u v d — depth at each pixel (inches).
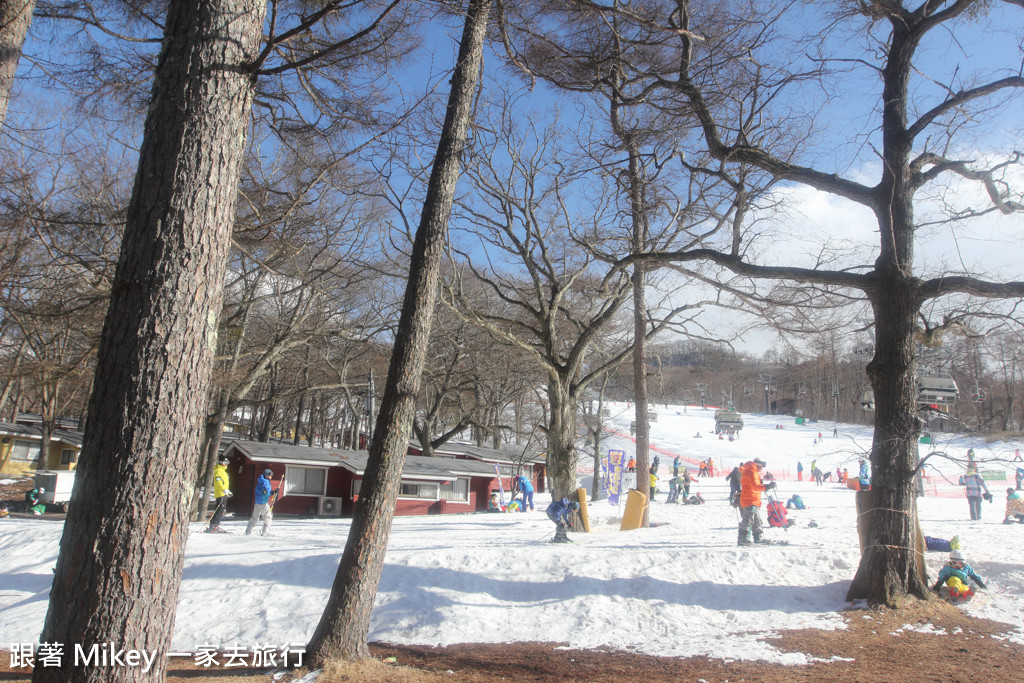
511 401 1717.5
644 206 602.5
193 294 178.1
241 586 439.2
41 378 700.7
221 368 905.5
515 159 704.4
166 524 169.0
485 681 299.3
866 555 392.2
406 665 325.1
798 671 294.2
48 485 1175.0
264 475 639.8
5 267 506.9
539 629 387.2
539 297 721.0
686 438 2807.6
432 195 336.5
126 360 169.6
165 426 170.1
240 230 438.3
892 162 399.9
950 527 612.4
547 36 450.0
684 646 346.0
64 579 162.1
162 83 187.2
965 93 381.7
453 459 1528.1
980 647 323.9
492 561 462.9
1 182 475.8
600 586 426.6
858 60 418.9
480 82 400.5
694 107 449.4
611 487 1098.7
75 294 576.1
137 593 162.2
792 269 416.5
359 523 313.4
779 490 1323.8
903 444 384.8
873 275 400.2
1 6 284.8
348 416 2198.6
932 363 567.2
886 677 283.1
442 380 1574.8
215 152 186.9
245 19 198.1
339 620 305.9
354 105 358.9
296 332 979.9
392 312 1200.2
